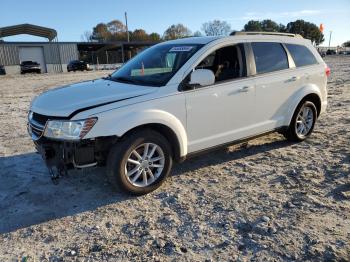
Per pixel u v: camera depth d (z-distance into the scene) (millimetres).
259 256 3031
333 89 12469
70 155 3789
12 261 3072
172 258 3037
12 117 9234
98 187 4473
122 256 3086
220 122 4750
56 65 44250
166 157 4277
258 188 4332
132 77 4797
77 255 3125
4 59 41125
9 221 3721
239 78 4934
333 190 4203
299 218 3600
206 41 4820
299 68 5793
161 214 3785
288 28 84062
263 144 6059
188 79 4379
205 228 3482
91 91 4340
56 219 3746
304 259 2973
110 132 3807
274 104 5414
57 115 3840
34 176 4871
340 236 3270
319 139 6207
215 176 4746
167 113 4180
